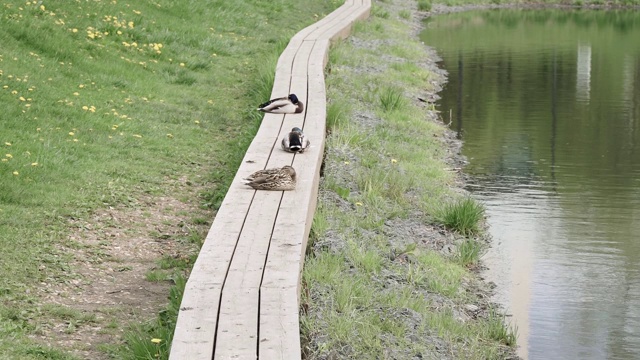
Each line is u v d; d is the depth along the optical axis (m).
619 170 16.84
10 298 8.45
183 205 11.91
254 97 17.92
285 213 9.62
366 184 13.68
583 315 10.36
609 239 12.89
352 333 8.59
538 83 25.56
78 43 18.36
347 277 10.05
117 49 19.27
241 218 9.44
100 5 21.12
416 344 8.82
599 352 9.41
